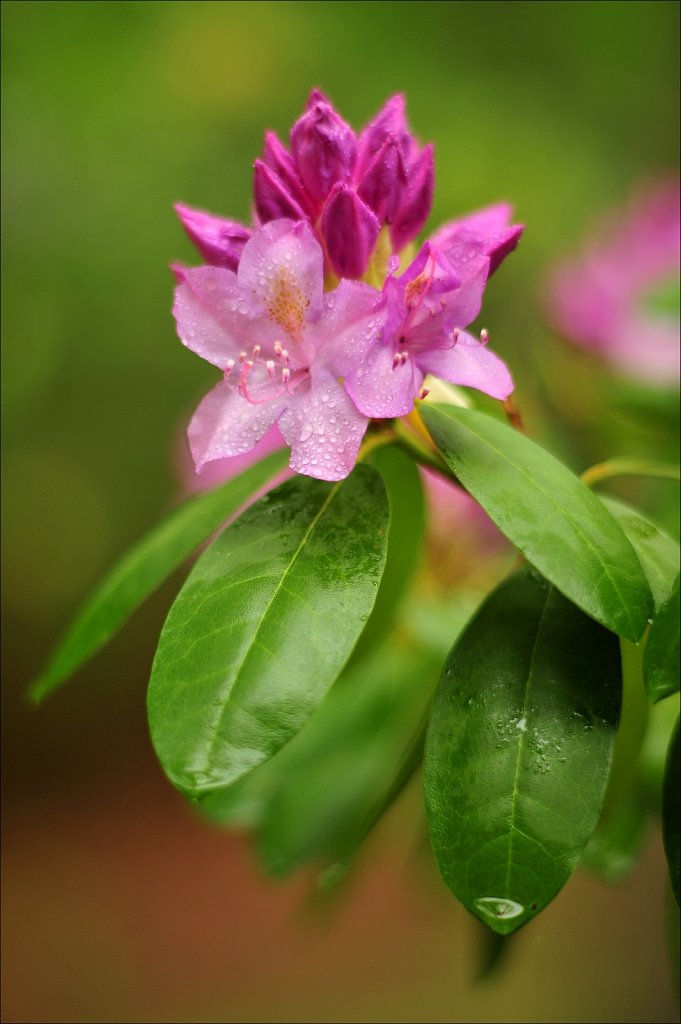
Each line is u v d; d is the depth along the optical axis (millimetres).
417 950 1914
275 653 561
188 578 583
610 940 1688
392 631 717
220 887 2191
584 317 814
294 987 1876
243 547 587
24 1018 1826
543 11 2303
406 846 800
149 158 2209
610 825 697
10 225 2178
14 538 2457
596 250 844
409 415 619
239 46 2217
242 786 757
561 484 583
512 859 554
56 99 2166
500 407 718
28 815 2445
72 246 2209
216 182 2223
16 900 2150
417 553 682
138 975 1937
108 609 643
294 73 2232
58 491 2434
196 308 597
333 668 559
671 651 562
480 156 2154
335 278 618
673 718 708
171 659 566
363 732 754
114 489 2422
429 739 574
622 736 640
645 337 808
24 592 2494
